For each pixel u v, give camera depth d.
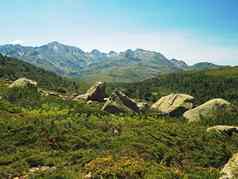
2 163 28.42
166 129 42.38
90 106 61.91
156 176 22.56
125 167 23.66
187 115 69.50
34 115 46.38
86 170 23.94
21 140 34.12
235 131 48.81
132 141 35.16
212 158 35.97
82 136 36.34
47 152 30.97
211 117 66.50
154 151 32.88
